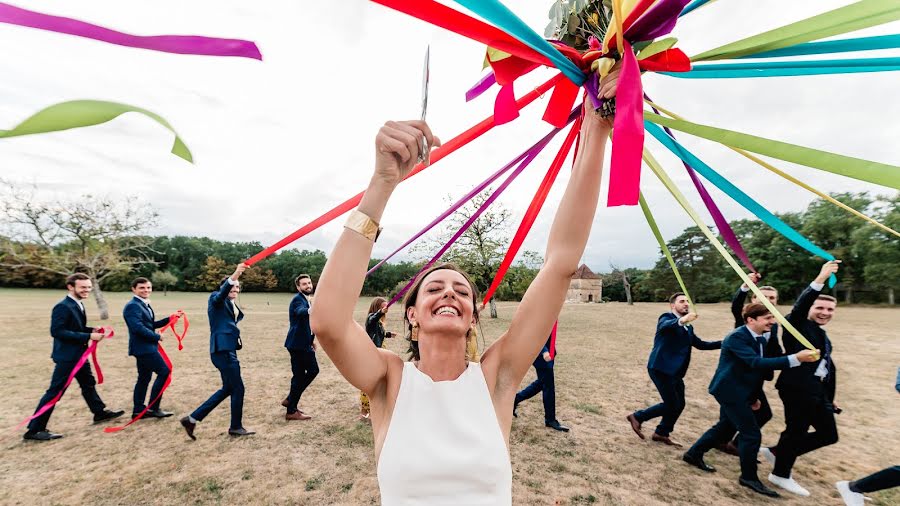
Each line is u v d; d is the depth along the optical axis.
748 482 3.43
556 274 1.17
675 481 3.55
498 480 1.02
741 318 4.17
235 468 3.65
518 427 4.78
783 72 0.85
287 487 3.35
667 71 0.83
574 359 8.95
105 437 4.33
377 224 0.96
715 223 1.25
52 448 4.05
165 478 3.47
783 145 0.77
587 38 0.99
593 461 3.91
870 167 0.71
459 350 1.18
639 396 6.14
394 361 1.21
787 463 3.49
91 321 16.39
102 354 9.05
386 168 0.91
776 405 6.10
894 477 2.93
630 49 0.76
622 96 0.71
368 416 4.88
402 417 1.08
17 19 0.48
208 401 4.29
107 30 0.51
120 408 5.32
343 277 0.94
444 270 1.27
